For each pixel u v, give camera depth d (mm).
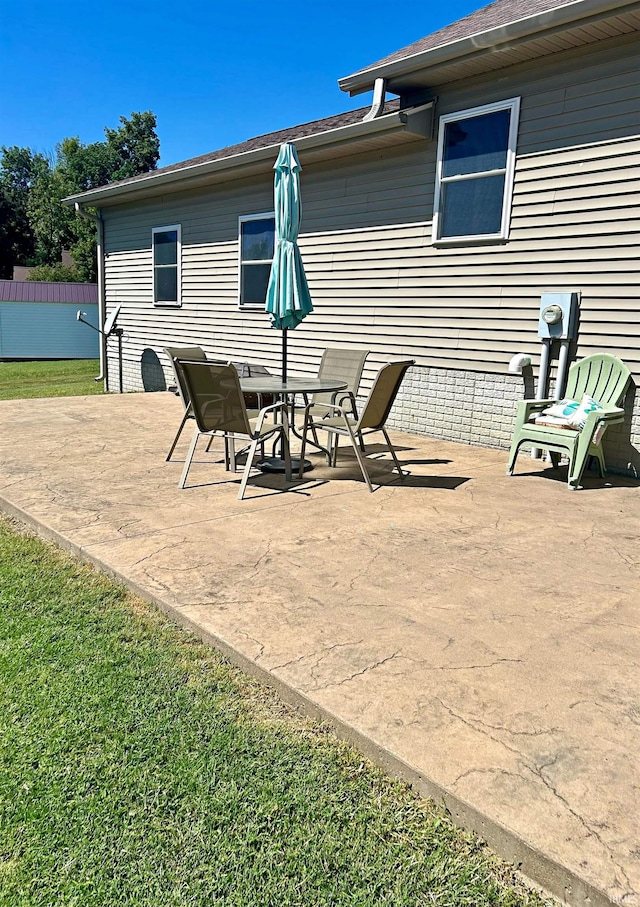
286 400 5160
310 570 3115
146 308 11602
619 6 4496
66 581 3059
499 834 1524
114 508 4082
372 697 2051
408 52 6598
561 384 5547
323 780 1762
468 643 2414
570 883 1395
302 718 2035
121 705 2090
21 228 39969
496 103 5789
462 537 3631
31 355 23188
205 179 9172
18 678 2242
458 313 6430
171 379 11188
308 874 1472
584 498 4492
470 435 6512
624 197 5043
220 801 1682
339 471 5301
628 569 3189
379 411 4883
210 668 2316
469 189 6168
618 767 1733
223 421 4555
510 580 3025
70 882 1451
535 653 2344
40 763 1821
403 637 2453
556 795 1624
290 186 4922
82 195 11797
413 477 5090
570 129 5309
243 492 4332
